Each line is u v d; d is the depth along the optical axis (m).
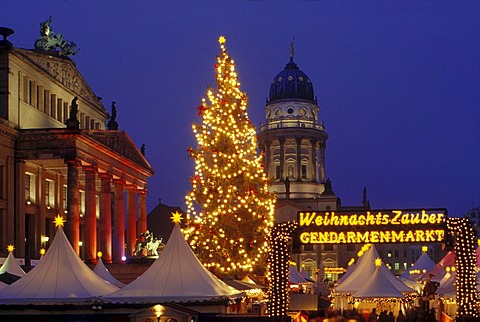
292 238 38.22
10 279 50.31
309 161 188.75
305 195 185.00
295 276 79.06
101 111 111.94
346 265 173.88
